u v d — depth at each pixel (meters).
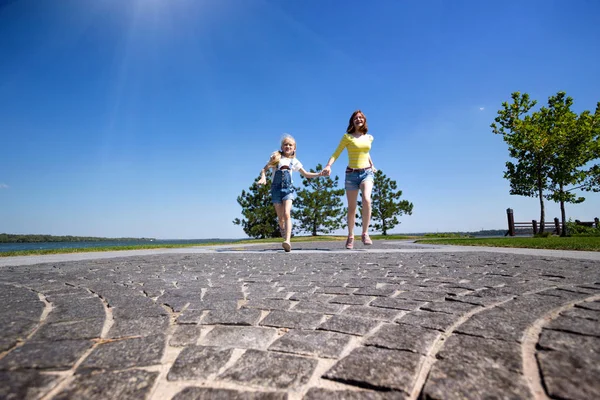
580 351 1.19
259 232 27.66
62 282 3.02
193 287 2.70
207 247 10.23
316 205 28.14
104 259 5.40
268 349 1.32
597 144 17.56
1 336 1.44
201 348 1.33
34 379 1.06
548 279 2.65
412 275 3.10
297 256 5.43
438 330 1.48
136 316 1.79
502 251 5.66
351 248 6.75
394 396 0.96
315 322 1.65
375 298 2.14
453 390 0.96
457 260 4.22
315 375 1.10
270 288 2.59
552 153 18.02
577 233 19.42
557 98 18.25
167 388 1.03
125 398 0.96
